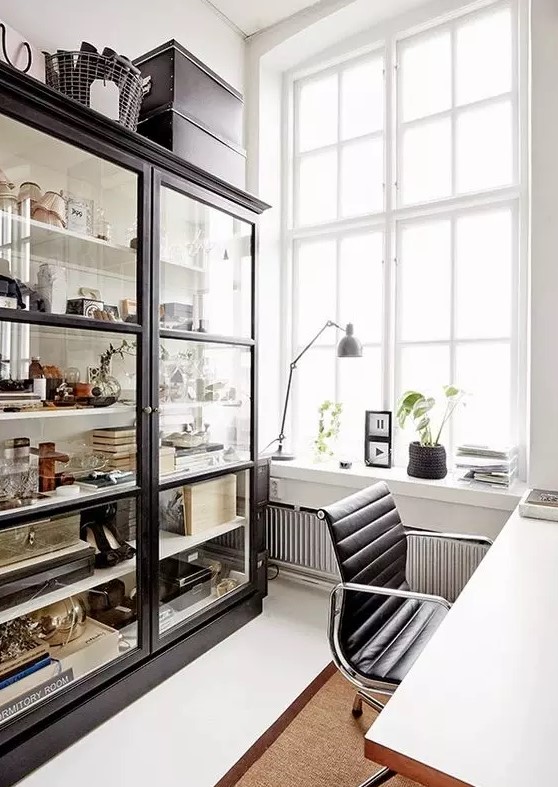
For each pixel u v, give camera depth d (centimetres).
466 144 286
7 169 174
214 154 240
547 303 229
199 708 194
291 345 349
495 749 77
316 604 284
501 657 102
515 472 263
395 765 76
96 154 183
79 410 188
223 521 254
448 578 255
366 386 322
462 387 288
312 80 340
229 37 315
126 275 202
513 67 271
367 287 321
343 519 168
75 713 175
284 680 212
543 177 229
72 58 187
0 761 154
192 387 237
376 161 316
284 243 348
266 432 338
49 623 182
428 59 296
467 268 287
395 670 147
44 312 170
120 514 199
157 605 208
